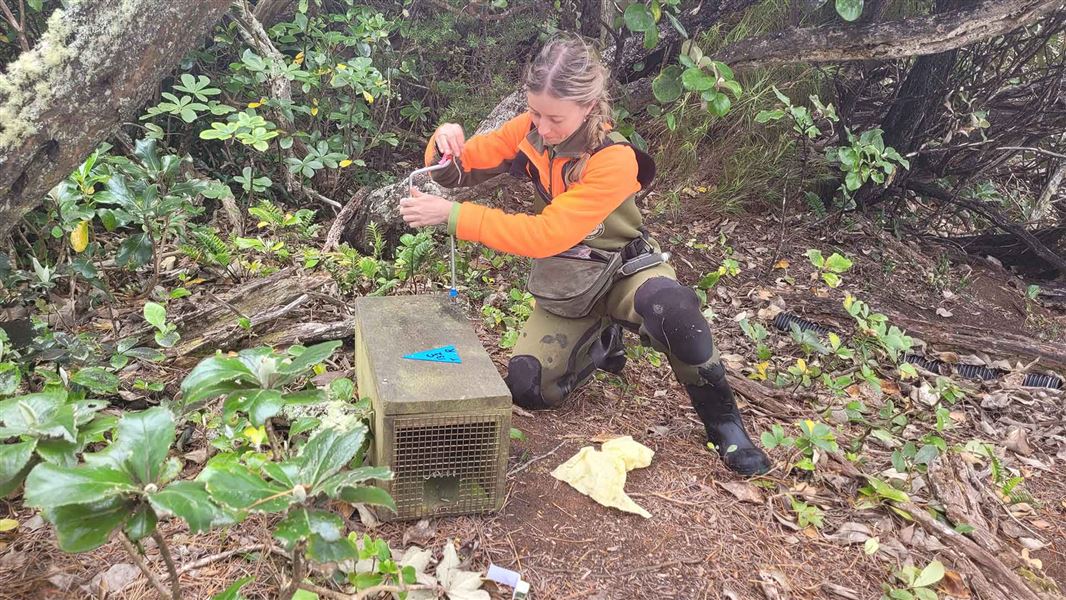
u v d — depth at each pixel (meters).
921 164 5.45
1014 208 5.73
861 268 4.77
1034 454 2.99
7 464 1.23
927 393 3.29
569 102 2.07
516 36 4.80
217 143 4.27
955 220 5.76
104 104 1.80
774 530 2.22
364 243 3.92
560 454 2.45
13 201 1.81
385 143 4.61
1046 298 5.04
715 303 4.06
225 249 3.10
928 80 4.89
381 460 1.94
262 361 1.53
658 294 2.27
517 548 2.02
